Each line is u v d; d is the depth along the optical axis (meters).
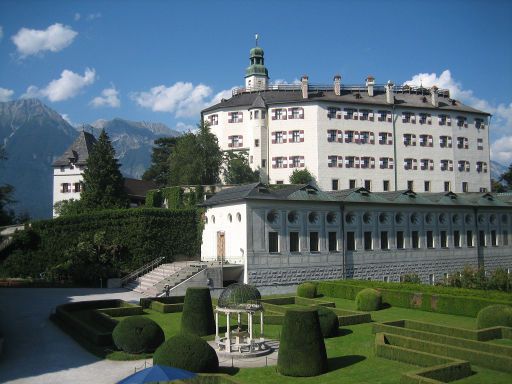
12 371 25.56
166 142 128.50
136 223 61.53
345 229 60.59
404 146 93.94
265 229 54.88
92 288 56.41
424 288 47.28
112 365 26.61
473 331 30.56
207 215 63.19
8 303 46.00
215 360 24.00
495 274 53.31
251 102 91.88
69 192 95.56
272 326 36.56
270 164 89.19
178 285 50.19
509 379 23.11
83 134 100.56
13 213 102.75
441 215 69.81
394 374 24.27
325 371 24.84
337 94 93.94
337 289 52.56
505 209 77.56
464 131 99.94
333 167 88.00
